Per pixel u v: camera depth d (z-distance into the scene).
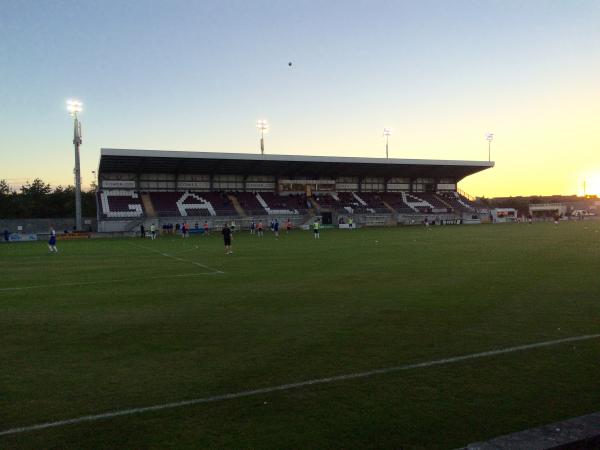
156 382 5.60
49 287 13.55
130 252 27.31
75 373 5.98
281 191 66.19
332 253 23.30
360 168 66.19
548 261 17.64
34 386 5.54
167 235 50.25
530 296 10.64
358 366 6.04
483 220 72.62
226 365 6.19
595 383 5.34
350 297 10.96
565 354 6.39
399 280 13.52
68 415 4.72
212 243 34.91
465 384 5.36
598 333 7.41
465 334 7.49
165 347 7.09
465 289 11.76
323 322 8.51
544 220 77.75
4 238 46.97
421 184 76.62
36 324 8.76
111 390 5.37
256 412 4.71
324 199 67.75
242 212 59.59
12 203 75.69
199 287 13.08
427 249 24.48
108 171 58.50
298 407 4.81
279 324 8.42
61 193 80.56
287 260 20.27
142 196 58.75
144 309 10.08
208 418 4.60
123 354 6.77
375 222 64.50
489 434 4.18
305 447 4.00
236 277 15.05
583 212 93.19
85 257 24.28
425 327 7.98
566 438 3.71
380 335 7.52
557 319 8.40
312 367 6.03
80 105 51.03
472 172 74.06
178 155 52.34
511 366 5.95
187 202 59.50
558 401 4.86
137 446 4.07
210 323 8.62
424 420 4.47
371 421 4.47
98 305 10.62
